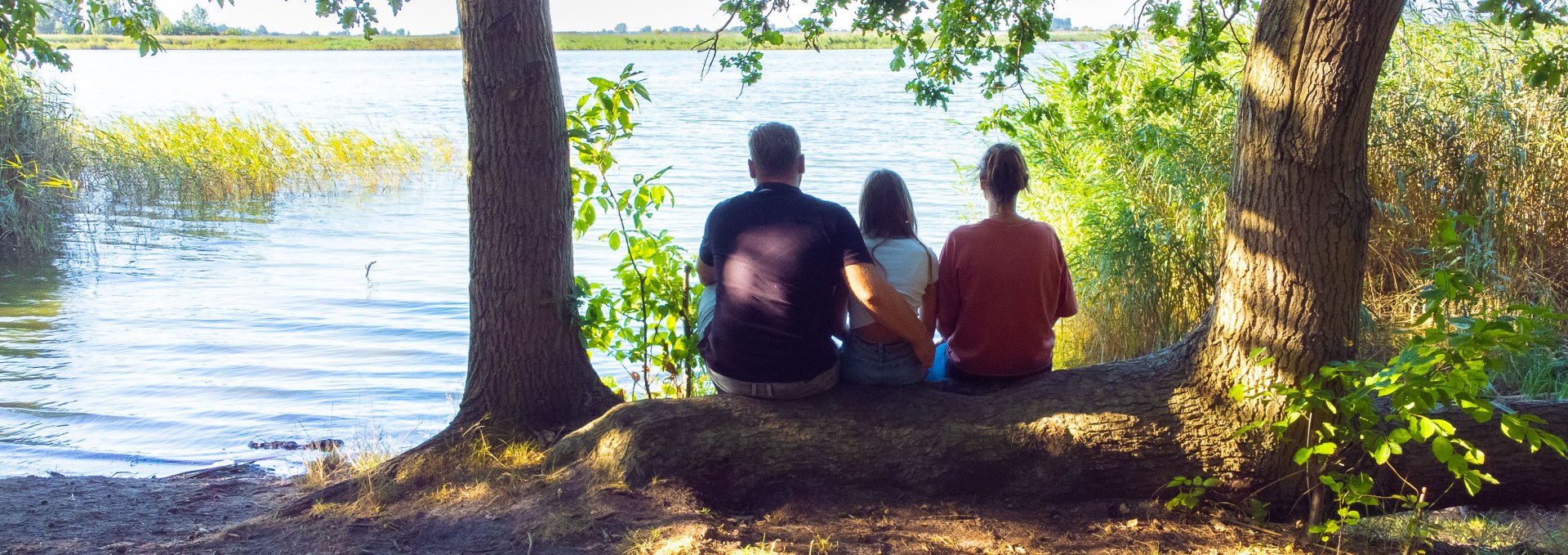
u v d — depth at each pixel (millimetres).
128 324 8539
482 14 3934
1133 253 7109
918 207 14023
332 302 9383
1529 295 6660
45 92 12422
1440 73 7359
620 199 4770
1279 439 3547
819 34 5684
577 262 10781
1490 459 3584
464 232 13219
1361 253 3453
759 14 5523
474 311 4246
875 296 3441
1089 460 3639
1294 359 3480
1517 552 3658
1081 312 7820
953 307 3957
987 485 3693
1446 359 2932
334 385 6938
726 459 3629
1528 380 5559
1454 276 3035
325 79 57031
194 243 12383
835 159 19688
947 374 4109
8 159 11570
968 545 3291
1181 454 3635
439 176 18625
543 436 4160
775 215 3580
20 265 11031
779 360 3609
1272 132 3410
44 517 4035
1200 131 7320
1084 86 6547
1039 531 3443
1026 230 3883
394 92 44094
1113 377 3834
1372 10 3162
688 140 24188
